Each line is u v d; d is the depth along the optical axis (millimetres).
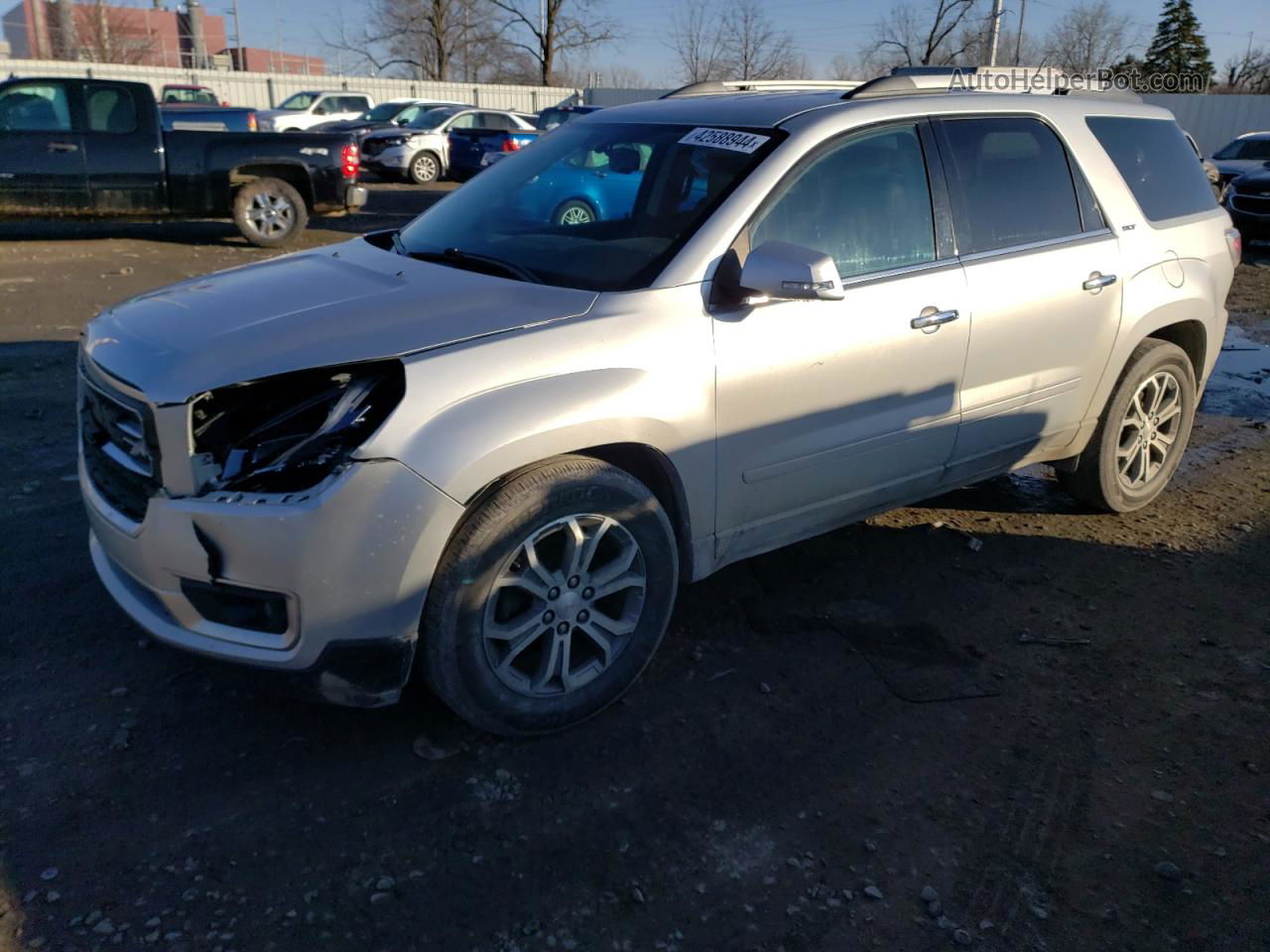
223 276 3566
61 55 40500
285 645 2717
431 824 2779
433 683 2926
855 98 3828
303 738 3111
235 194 12938
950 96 4066
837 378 3521
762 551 3658
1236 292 11867
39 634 3588
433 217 4109
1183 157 5102
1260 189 15711
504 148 22250
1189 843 2830
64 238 13266
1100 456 4789
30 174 11719
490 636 2926
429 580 2758
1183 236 4840
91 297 9531
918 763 3127
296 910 2477
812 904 2574
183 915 2443
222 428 2676
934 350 3783
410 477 2654
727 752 3141
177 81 32688
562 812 2852
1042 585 4309
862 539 4680
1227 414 7062
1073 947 2475
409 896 2537
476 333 2895
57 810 2758
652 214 3525
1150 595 4254
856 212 3648
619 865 2672
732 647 3721
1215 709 3461
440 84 38188
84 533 4371
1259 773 3137
